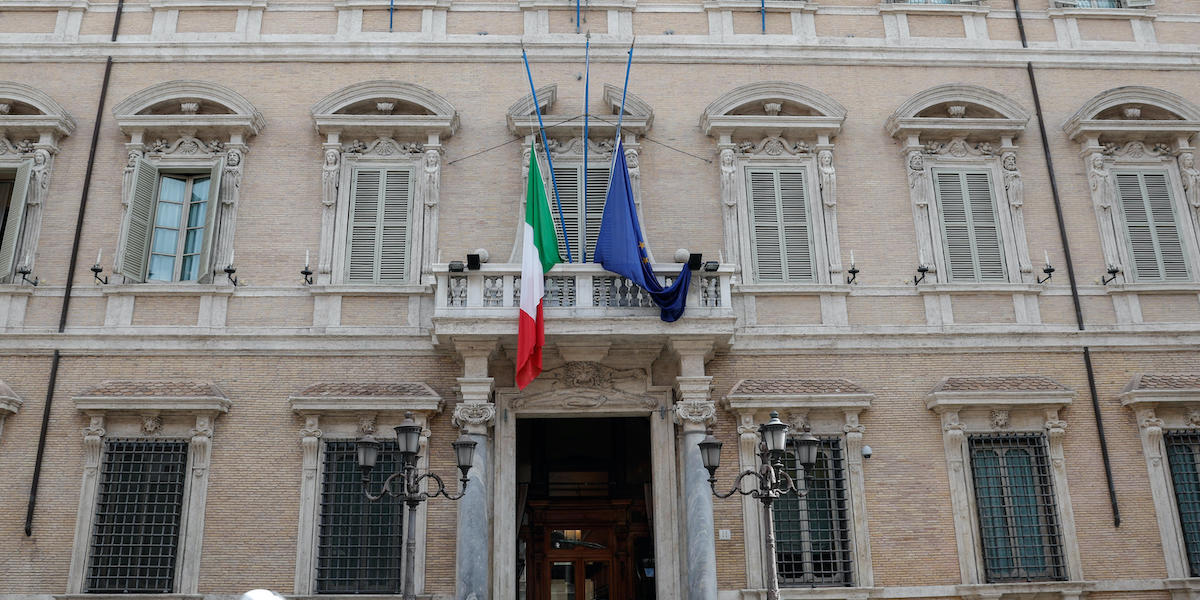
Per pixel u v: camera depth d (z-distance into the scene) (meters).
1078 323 16.05
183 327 15.34
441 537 14.58
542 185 15.23
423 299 15.70
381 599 14.01
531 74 17.25
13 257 15.52
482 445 14.33
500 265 14.66
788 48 17.48
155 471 14.67
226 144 16.42
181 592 14.11
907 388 15.55
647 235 16.25
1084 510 15.01
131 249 15.59
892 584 14.57
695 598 13.75
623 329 14.39
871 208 16.61
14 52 16.89
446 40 17.28
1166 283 16.36
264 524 14.48
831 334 15.67
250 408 15.02
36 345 15.17
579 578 18.80
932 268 16.23
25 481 14.48
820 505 15.02
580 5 17.72
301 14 17.55
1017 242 16.53
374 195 16.38
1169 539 14.85
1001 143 17.06
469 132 16.80
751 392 15.09
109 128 16.52
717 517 14.76
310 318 15.56
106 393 14.71
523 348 13.81
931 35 17.98
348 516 14.68
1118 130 17.00
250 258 15.86
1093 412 15.54
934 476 15.10
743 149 16.83
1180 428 15.43
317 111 16.42
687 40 17.50
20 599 13.96
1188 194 16.94
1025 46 17.89
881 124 17.17
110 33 17.22
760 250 16.31
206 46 17.05
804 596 14.32
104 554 14.30
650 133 16.89
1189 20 18.48
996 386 15.35
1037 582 14.54
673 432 15.18
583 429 19.33
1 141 16.30
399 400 14.77
